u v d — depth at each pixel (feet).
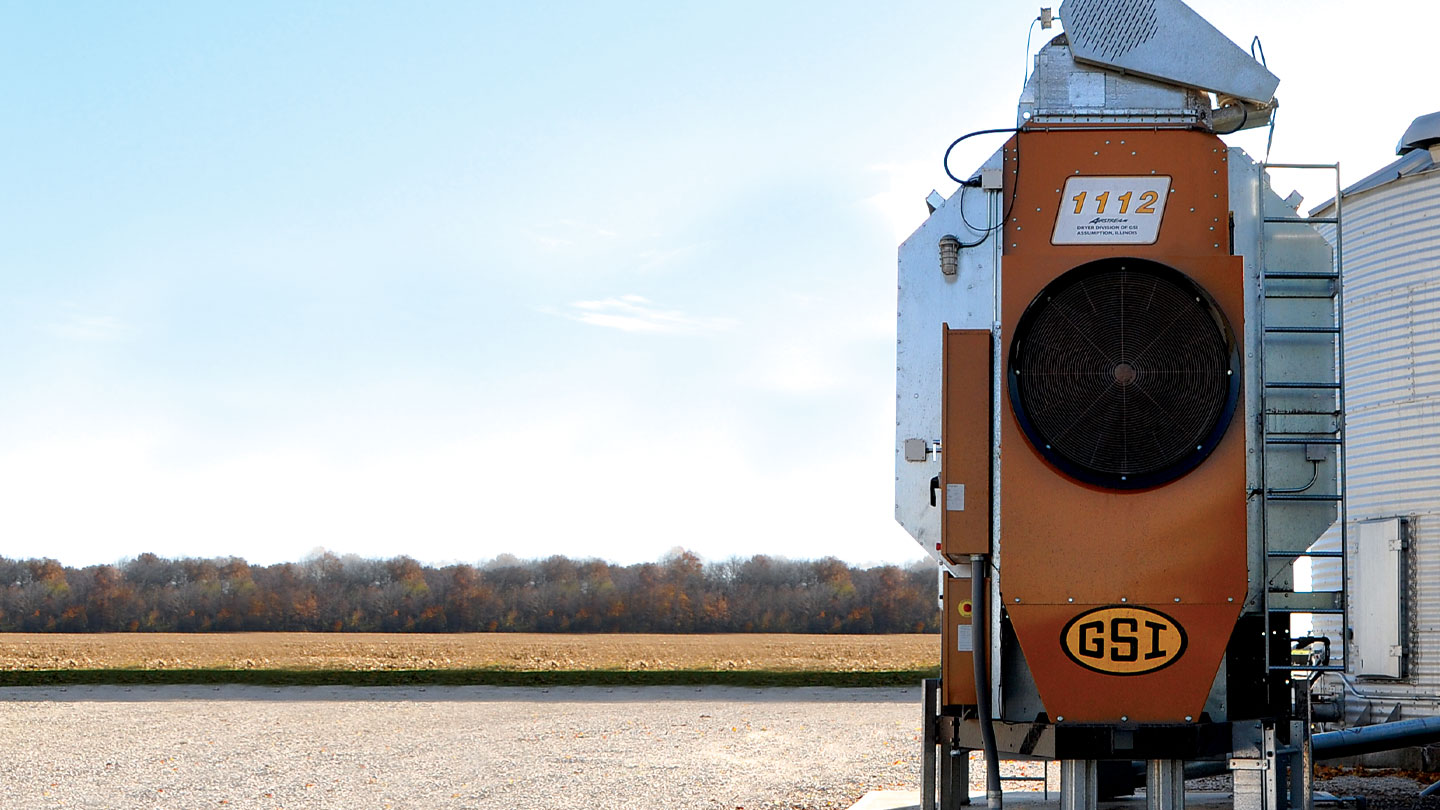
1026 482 22.70
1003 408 22.91
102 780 44.65
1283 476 23.94
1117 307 22.85
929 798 24.00
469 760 50.34
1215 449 22.43
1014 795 34.14
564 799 38.78
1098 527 22.41
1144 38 24.76
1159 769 22.59
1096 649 22.26
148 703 85.76
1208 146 24.21
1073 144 24.48
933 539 24.61
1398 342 42.75
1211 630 22.09
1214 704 23.02
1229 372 22.54
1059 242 24.22
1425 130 42.91
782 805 37.29
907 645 237.04
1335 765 43.50
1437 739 35.68
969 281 24.82
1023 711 23.12
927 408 24.85
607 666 148.97
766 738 59.72
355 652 204.64
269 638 296.10
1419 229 42.45
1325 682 44.16
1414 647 41.27
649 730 64.39
